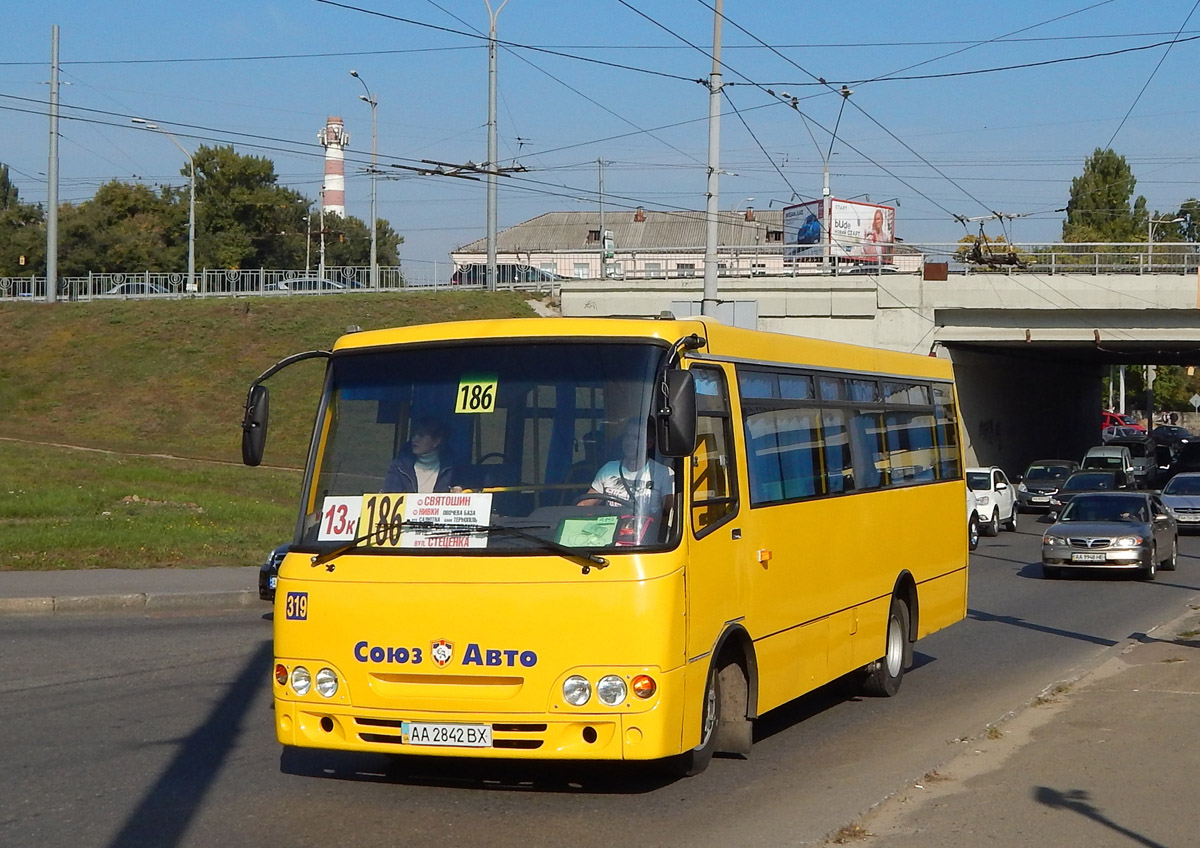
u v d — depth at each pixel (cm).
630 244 10106
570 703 654
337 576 689
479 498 687
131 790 729
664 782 762
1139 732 873
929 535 1205
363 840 636
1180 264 3941
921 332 4094
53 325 4550
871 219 6462
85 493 2431
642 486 678
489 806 704
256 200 8775
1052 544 2214
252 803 704
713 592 727
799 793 740
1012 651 1380
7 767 782
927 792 716
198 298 5259
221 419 3941
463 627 665
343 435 725
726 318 2469
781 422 876
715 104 2453
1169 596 1970
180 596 1577
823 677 926
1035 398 5553
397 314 4766
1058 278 3950
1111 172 9312
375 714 675
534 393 702
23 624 1423
